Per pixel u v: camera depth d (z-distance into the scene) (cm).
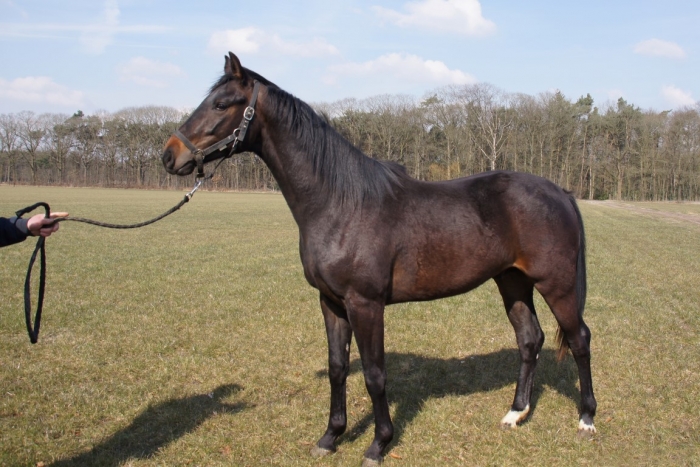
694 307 795
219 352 593
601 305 816
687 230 2167
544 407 450
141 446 386
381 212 351
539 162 5709
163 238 1703
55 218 306
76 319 710
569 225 387
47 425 411
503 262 383
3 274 1014
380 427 361
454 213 370
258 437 398
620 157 5847
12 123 7744
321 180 347
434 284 369
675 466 354
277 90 354
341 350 376
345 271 341
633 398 459
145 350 593
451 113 5406
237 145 347
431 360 570
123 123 7781
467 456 372
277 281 1003
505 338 646
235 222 2356
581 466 360
